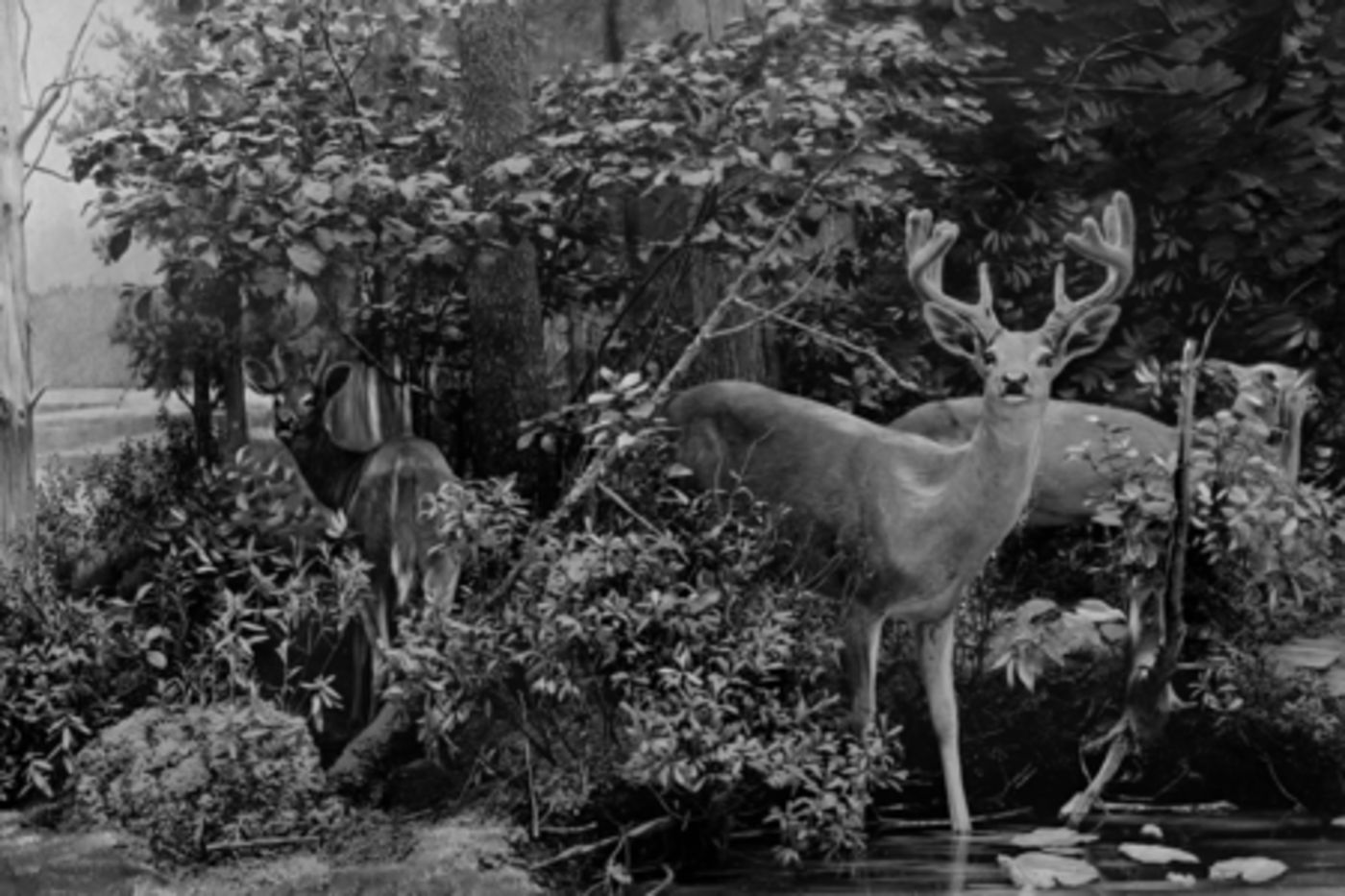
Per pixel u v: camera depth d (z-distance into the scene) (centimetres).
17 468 947
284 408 895
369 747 793
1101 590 927
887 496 776
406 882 672
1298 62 1198
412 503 834
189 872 694
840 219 1148
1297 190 1175
